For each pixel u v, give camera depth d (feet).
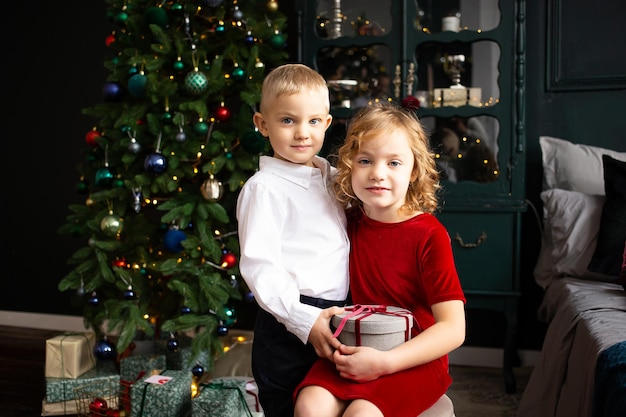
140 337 9.59
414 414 4.24
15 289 12.84
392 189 4.58
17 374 9.83
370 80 9.75
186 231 8.79
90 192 9.64
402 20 9.43
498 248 9.23
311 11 9.75
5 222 12.81
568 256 8.47
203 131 8.34
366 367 4.10
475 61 9.39
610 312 6.52
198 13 8.65
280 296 4.48
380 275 4.82
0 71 12.60
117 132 8.72
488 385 9.50
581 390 5.78
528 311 10.28
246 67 8.76
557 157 9.50
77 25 12.07
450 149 9.53
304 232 4.79
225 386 7.41
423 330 4.72
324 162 5.17
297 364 4.81
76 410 8.17
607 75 9.75
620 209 8.07
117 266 8.54
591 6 9.75
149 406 7.26
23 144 12.58
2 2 12.47
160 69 8.85
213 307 8.18
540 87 10.06
